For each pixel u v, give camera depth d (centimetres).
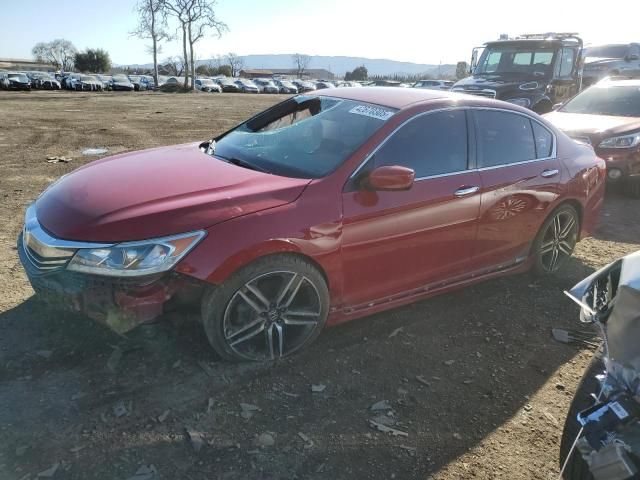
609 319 207
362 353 354
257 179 338
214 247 292
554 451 279
